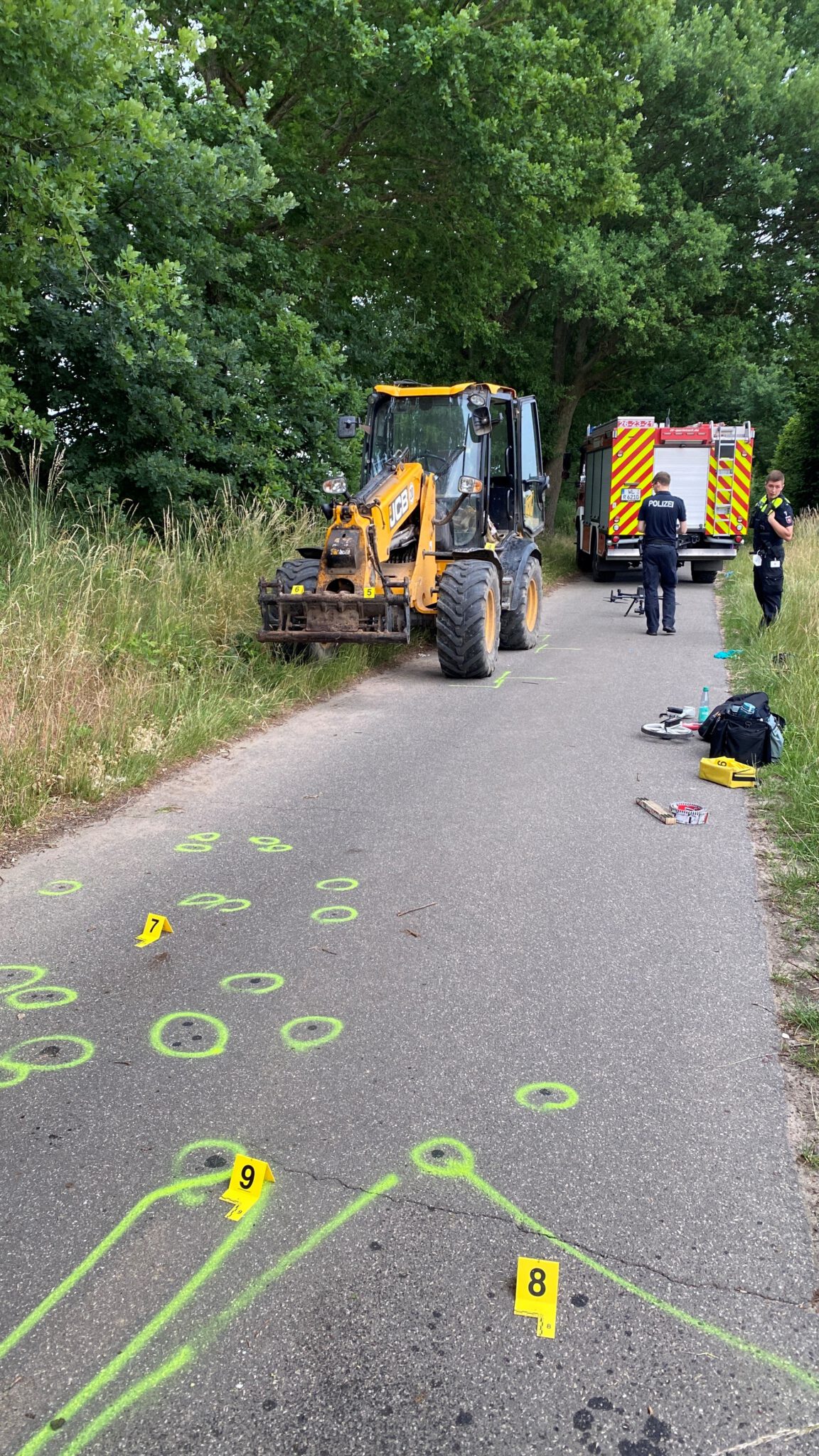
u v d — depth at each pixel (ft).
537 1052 10.50
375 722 25.84
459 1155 8.87
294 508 41.29
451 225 52.21
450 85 43.06
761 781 20.12
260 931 13.47
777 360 89.86
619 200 56.54
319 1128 9.28
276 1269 7.61
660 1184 8.51
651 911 14.05
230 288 42.29
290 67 41.37
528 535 39.88
